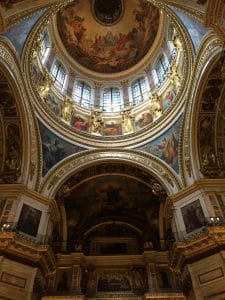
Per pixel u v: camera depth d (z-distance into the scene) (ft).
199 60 58.39
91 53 96.27
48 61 80.64
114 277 67.82
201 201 55.36
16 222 52.54
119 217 79.46
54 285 64.39
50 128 69.92
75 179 70.33
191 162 62.08
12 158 61.05
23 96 60.75
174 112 69.62
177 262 53.16
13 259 48.08
